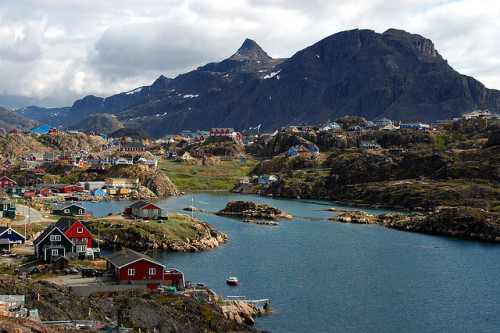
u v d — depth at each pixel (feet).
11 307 186.09
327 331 250.78
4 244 340.39
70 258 328.29
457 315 280.10
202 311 232.53
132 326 207.31
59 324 186.19
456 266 390.63
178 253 403.13
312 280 337.52
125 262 277.44
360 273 360.28
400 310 285.23
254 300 286.46
